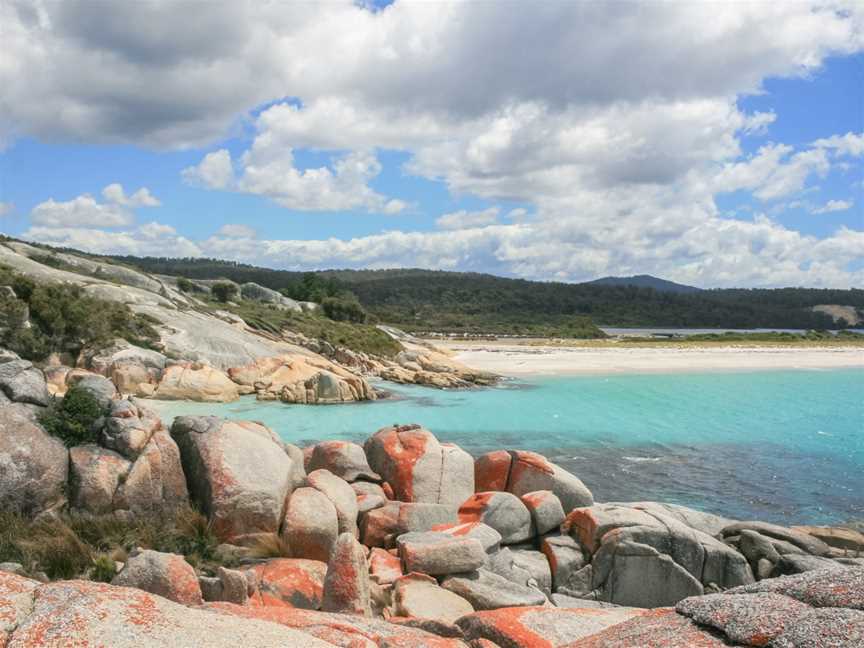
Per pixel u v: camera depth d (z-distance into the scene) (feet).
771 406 128.36
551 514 44.14
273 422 102.37
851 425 108.06
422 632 21.15
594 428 103.96
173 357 127.85
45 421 37.86
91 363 110.93
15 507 34.12
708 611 13.98
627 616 24.12
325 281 417.28
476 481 50.75
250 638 14.21
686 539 41.01
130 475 36.83
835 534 50.67
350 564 27.45
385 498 44.78
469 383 162.50
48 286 119.14
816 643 11.59
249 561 34.09
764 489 70.54
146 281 211.41
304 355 154.71
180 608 15.06
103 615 13.43
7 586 13.99
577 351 257.96
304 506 37.81
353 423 103.55
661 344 305.12
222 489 36.73
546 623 23.08
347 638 17.88
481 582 33.53
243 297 298.56
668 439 96.02
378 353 213.25
